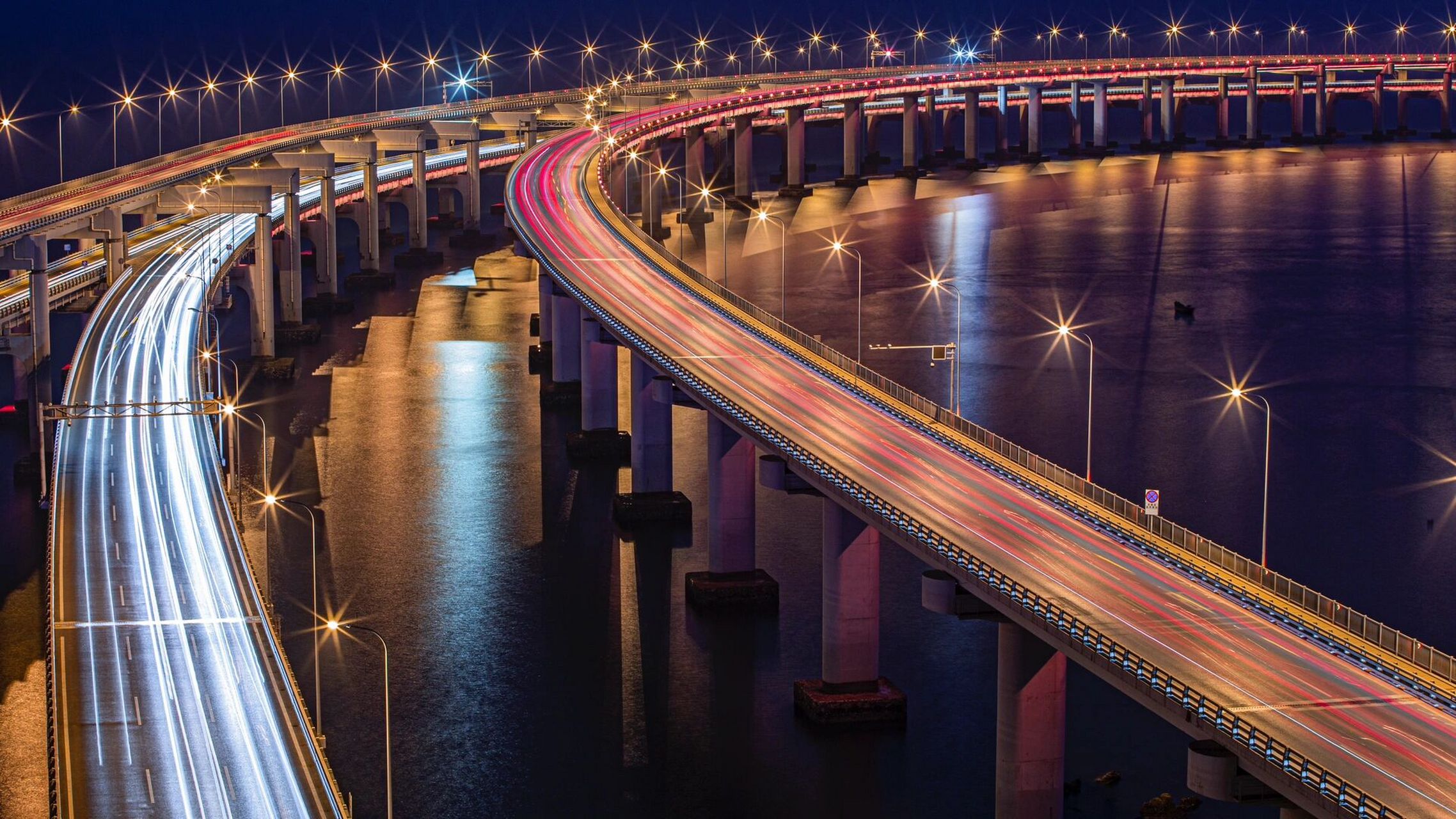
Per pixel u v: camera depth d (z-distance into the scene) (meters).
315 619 106.12
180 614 94.69
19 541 130.62
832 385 121.00
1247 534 136.25
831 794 86.94
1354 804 52.88
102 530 110.50
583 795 87.56
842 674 95.06
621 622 112.56
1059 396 183.12
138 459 127.44
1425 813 55.34
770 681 101.62
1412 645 69.44
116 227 183.25
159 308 174.38
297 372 197.12
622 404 182.38
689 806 86.06
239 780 72.88
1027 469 100.19
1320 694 65.75
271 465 155.12
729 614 113.69
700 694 99.88
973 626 111.25
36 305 166.88
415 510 139.75
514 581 121.44
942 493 95.06
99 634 91.00
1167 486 149.38
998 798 76.31
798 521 135.50
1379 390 186.75
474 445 160.75
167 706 81.19
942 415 111.44
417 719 97.38
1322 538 135.25
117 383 147.50
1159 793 87.06
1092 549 84.81
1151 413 176.38
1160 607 75.94
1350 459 159.00
